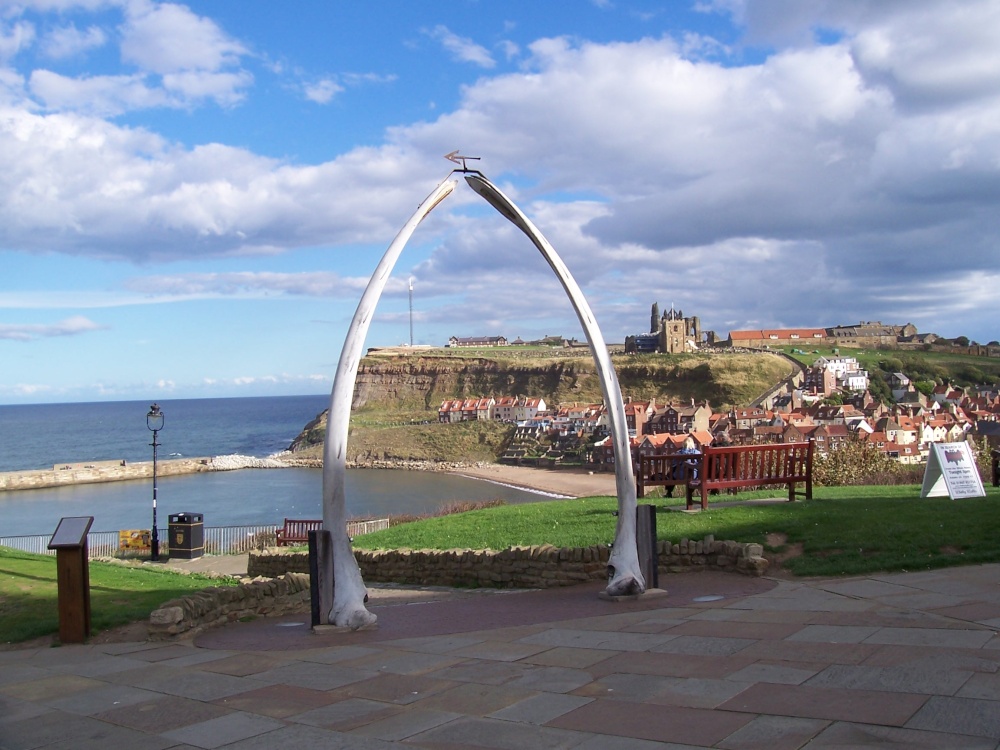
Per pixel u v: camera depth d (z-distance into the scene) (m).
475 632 8.39
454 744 5.01
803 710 5.06
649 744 4.74
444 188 10.29
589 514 15.98
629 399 146.38
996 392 143.25
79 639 9.02
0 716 6.35
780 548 10.95
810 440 14.93
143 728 5.83
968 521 10.97
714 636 7.27
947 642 6.33
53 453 142.88
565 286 10.23
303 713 5.90
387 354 198.75
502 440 128.12
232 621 10.20
